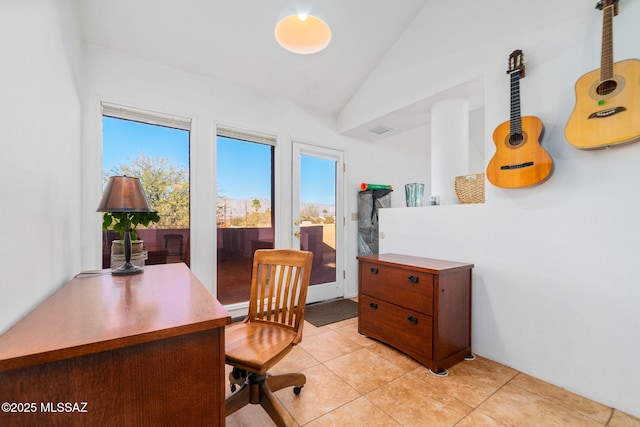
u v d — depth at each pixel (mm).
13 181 903
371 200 3662
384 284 2205
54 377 691
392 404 1525
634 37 1422
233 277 2902
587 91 1506
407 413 1454
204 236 2646
